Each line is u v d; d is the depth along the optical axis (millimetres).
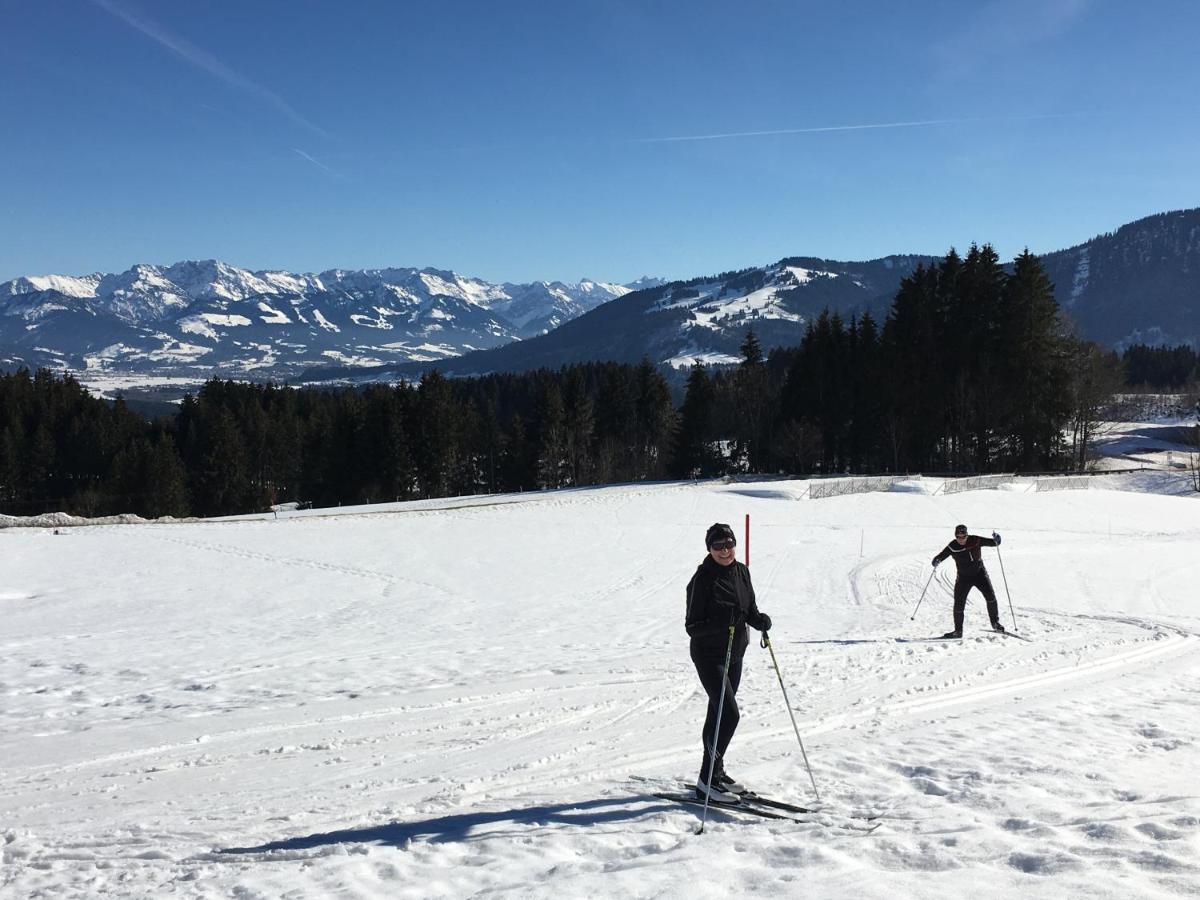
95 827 5703
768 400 80625
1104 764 6453
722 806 5727
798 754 7207
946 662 11633
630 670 11133
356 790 6465
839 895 3969
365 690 10023
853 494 45938
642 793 6188
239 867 4871
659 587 20344
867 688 9977
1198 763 6484
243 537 29344
